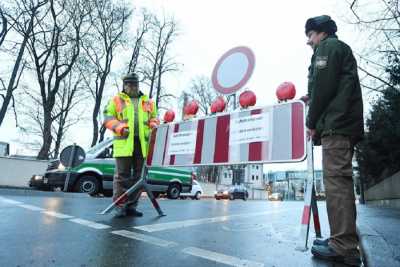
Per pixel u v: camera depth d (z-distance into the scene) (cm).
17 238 315
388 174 1586
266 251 298
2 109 2392
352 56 285
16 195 970
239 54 481
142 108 541
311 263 257
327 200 271
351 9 805
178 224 451
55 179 1267
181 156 529
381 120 1248
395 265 235
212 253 285
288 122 394
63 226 389
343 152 266
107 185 1334
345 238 259
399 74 853
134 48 3117
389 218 628
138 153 532
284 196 8238
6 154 3244
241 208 912
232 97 489
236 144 452
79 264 239
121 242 314
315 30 306
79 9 2672
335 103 270
